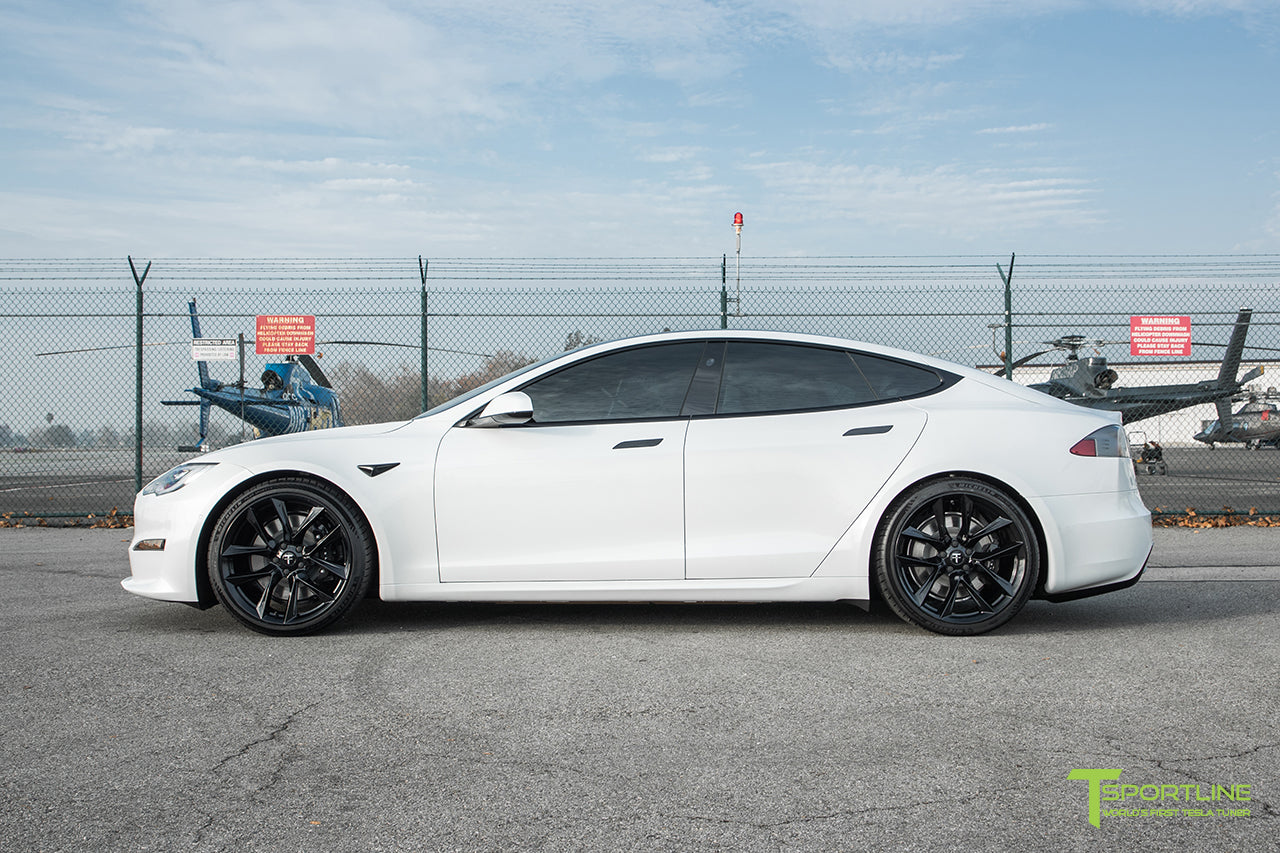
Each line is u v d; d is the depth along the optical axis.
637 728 2.98
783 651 3.98
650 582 4.28
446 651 3.98
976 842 2.16
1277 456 21.27
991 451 4.25
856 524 4.25
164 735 2.91
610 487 4.27
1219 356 10.41
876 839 2.18
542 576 4.28
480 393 4.54
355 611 4.84
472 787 2.50
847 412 4.38
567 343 10.28
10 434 10.20
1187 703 3.21
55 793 2.46
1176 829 2.22
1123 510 4.30
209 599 4.38
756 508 4.27
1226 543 8.05
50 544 8.27
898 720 3.05
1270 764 2.63
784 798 2.42
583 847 2.14
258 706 3.21
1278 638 4.20
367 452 4.34
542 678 3.56
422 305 10.30
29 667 3.71
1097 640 4.17
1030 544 4.21
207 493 4.28
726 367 4.49
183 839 2.19
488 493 4.28
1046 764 2.64
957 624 4.23
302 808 2.36
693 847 2.14
